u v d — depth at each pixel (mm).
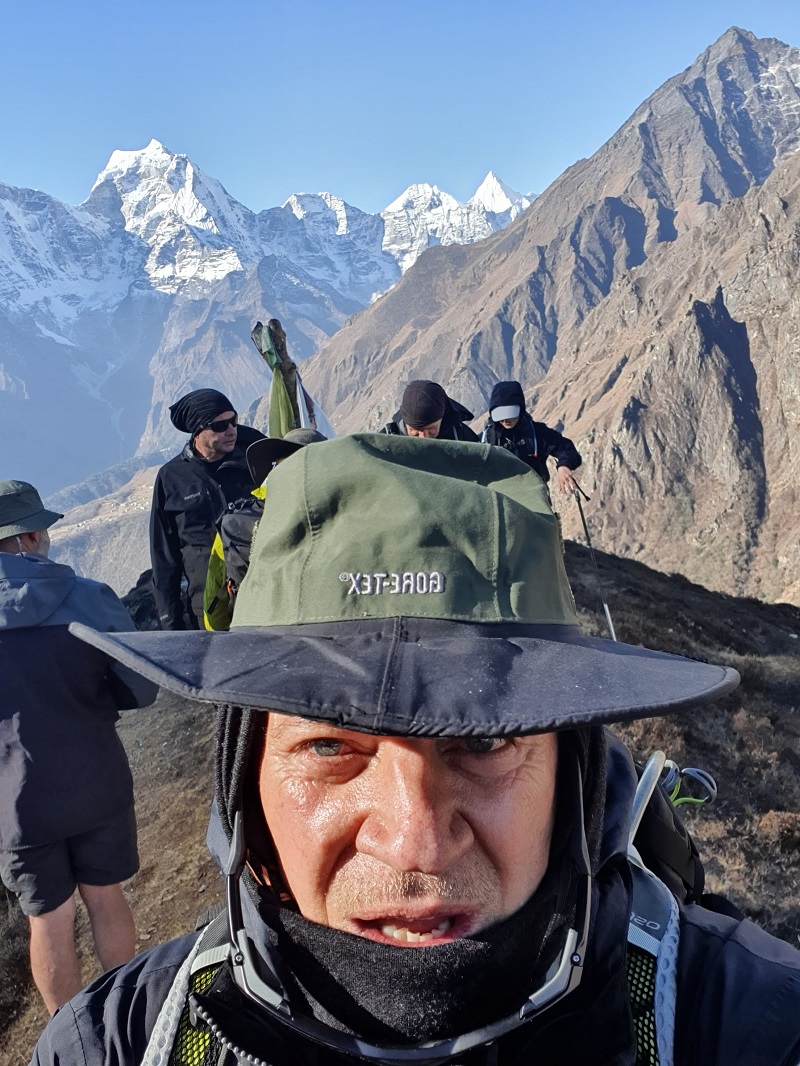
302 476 420
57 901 1680
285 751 405
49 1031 544
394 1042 396
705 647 6973
